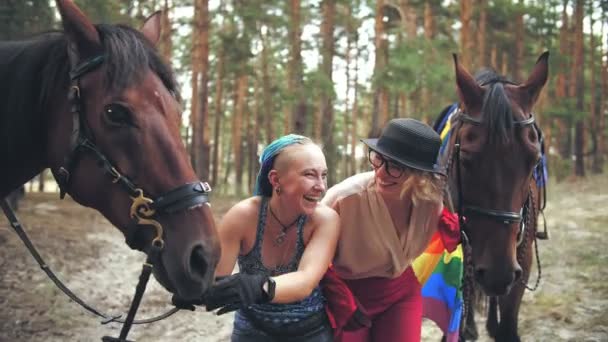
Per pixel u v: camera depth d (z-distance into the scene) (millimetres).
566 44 23156
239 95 26281
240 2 17078
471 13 14914
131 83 2072
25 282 6438
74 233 9633
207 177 18578
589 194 15391
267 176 2312
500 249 3113
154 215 2062
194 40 19641
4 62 2377
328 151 17188
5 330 4953
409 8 17594
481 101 3332
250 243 2295
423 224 2656
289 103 14688
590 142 31406
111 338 2041
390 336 2670
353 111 26562
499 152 3100
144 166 2055
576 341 4781
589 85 28984
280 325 2281
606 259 7539
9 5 9008
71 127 2195
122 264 7793
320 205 2357
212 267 2031
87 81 2133
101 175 2119
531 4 17547
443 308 3361
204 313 5816
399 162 2486
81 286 6516
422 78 12055
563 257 7836
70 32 2160
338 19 19703
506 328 3744
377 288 2693
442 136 3691
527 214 3422
